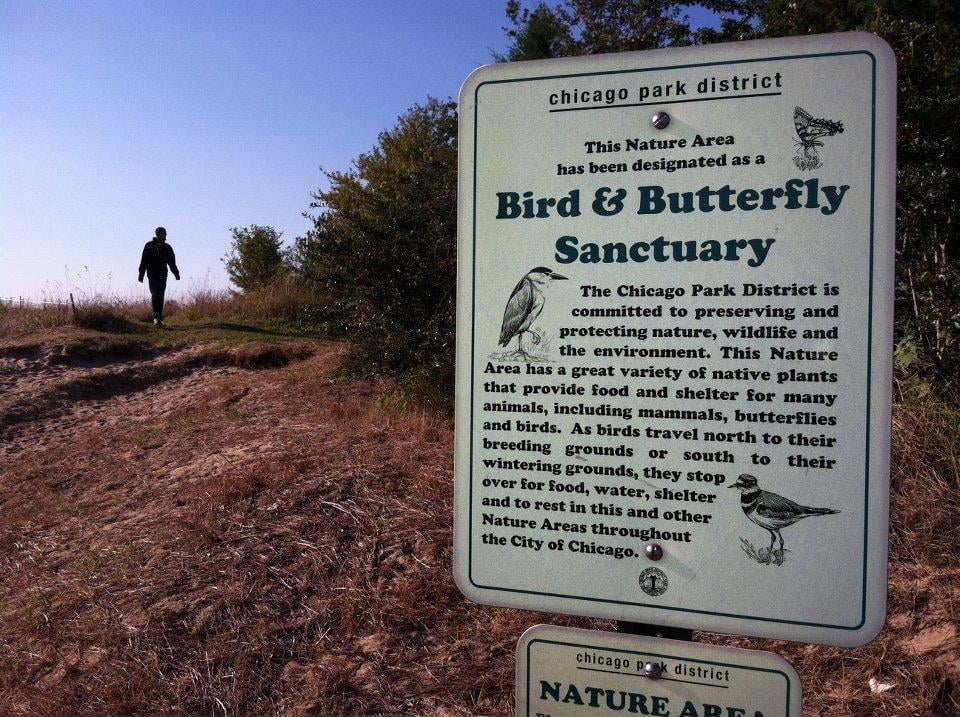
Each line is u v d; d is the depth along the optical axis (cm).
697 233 184
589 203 191
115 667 379
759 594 181
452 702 345
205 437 744
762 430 180
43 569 500
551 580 197
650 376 188
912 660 332
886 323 172
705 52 183
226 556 459
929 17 693
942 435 448
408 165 1609
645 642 191
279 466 573
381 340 891
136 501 592
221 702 354
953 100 531
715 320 183
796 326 178
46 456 788
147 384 1088
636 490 189
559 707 198
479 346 200
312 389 898
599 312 191
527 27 1295
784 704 181
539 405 196
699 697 187
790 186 178
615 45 851
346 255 873
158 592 432
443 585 419
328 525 480
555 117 193
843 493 175
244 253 2247
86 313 1359
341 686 359
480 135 198
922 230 552
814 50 176
